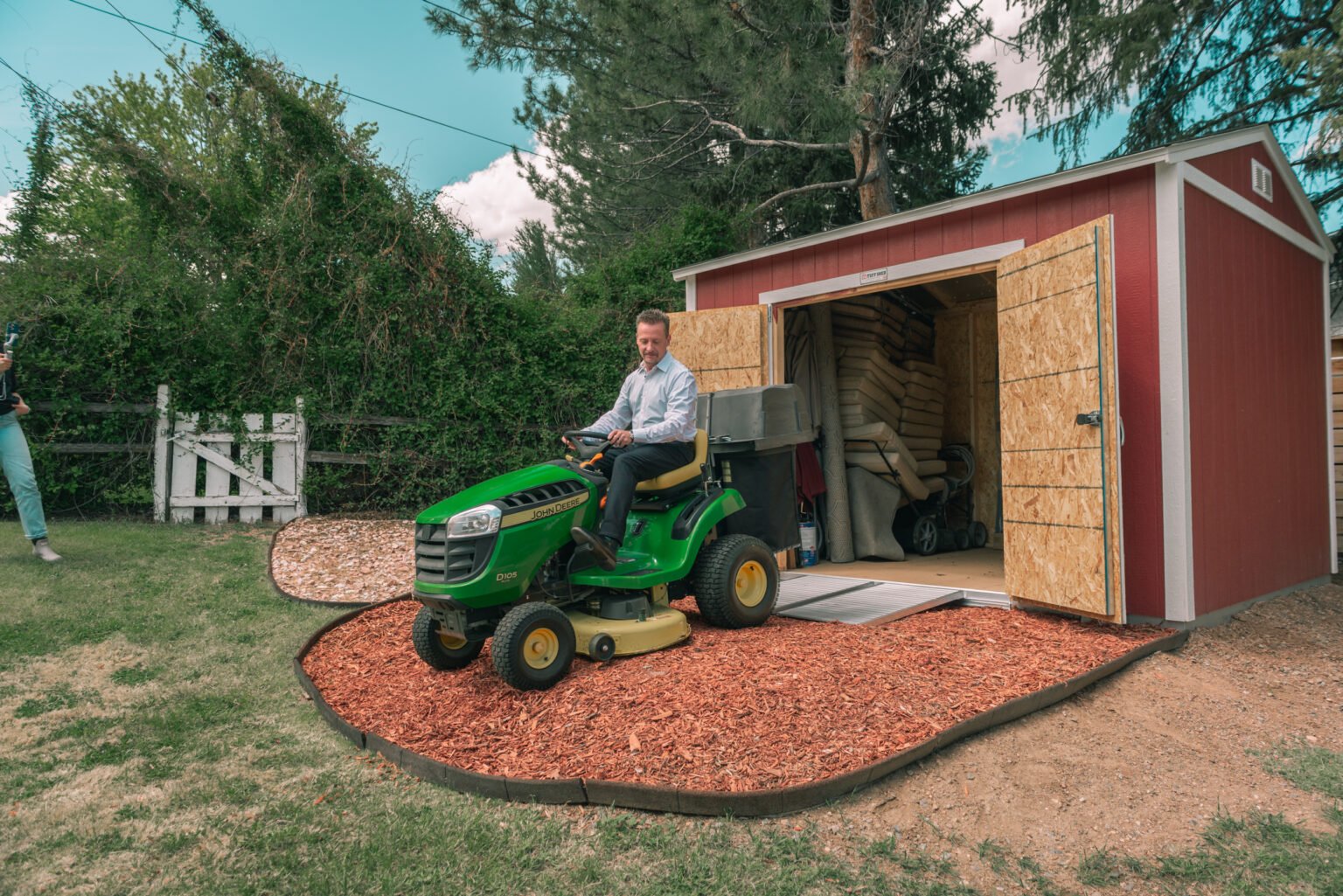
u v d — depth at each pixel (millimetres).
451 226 10047
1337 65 8953
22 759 3328
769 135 14133
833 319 8961
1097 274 4969
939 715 3512
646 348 4590
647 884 2461
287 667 4520
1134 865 2674
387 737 3541
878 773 3037
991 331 10164
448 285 9734
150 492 8164
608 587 4223
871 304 8883
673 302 12078
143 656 4586
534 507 3957
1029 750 3416
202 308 8734
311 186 9500
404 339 9516
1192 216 5465
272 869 2547
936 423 10070
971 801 3010
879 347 8914
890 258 6832
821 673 3828
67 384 8023
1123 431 5461
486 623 3977
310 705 4004
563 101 16031
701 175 15883
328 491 9023
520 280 17500
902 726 3383
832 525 8258
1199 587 5340
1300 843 2873
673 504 4676
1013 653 4473
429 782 3176
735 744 3180
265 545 7422
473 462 9633
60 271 8250
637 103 14617
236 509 8555
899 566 7922
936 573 7426
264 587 6082
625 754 3152
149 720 3727
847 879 2502
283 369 8984
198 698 4031
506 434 10023
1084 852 2764
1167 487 5246
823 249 7344
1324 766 3529
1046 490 5453
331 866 2537
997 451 10109
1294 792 3312
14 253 8398
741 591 4801
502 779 3000
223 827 2820
